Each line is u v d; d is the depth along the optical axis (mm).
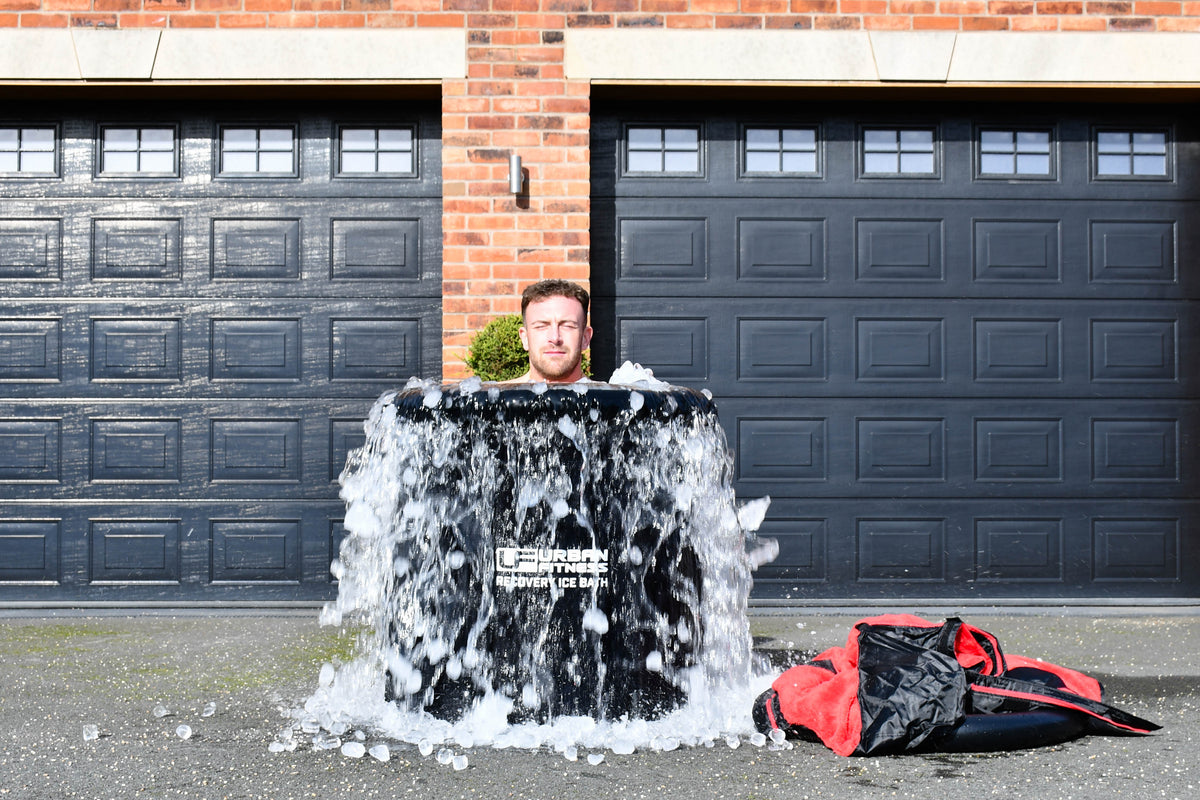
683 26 5844
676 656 3072
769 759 2830
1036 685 3070
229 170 6004
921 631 3254
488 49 5801
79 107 6000
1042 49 5867
